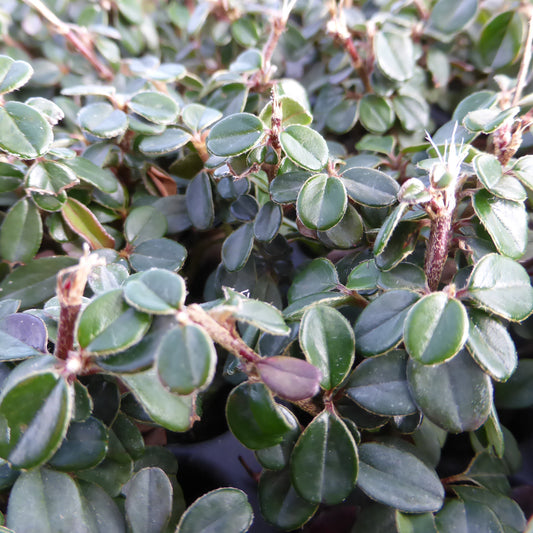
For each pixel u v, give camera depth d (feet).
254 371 0.32
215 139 0.40
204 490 0.45
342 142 0.68
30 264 0.48
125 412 0.39
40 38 0.71
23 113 0.41
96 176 0.48
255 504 0.43
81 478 0.35
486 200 0.38
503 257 0.36
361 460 0.36
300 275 0.44
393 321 0.35
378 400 0.35
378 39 0.58
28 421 0.30
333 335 0.36
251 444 0.34
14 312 0.40
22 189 0.51
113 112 0.49
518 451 0.43
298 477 0.35
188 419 0.33
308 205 0.40
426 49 0.65
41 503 0.33
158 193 0.57
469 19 0.60
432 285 0.38
